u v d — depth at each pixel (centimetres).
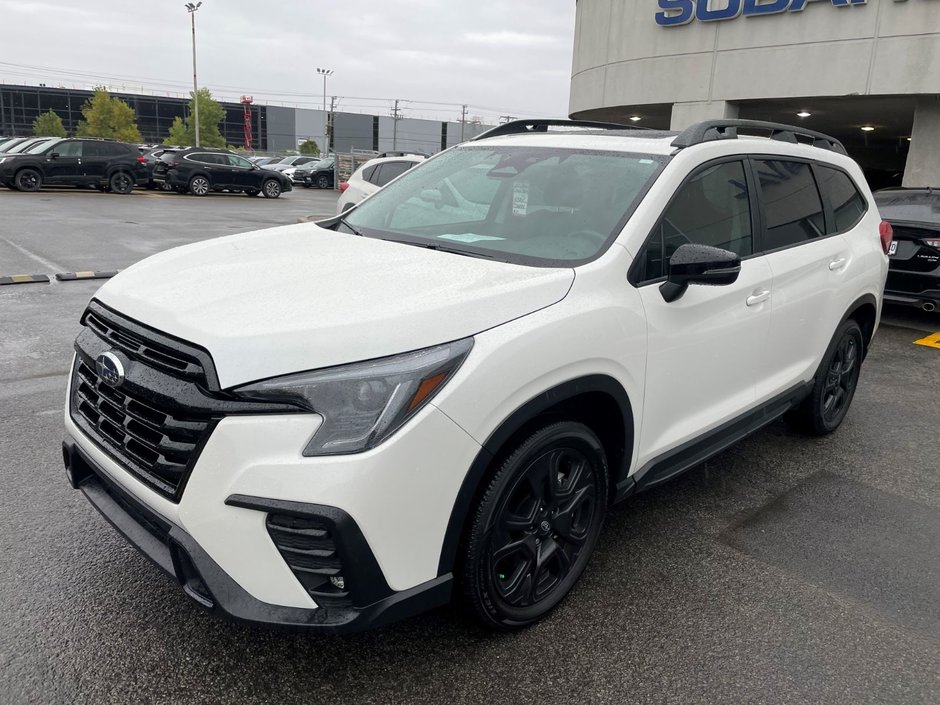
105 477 244
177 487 216
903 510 388
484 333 235
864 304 465
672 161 320
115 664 248
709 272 276
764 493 402
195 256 298
